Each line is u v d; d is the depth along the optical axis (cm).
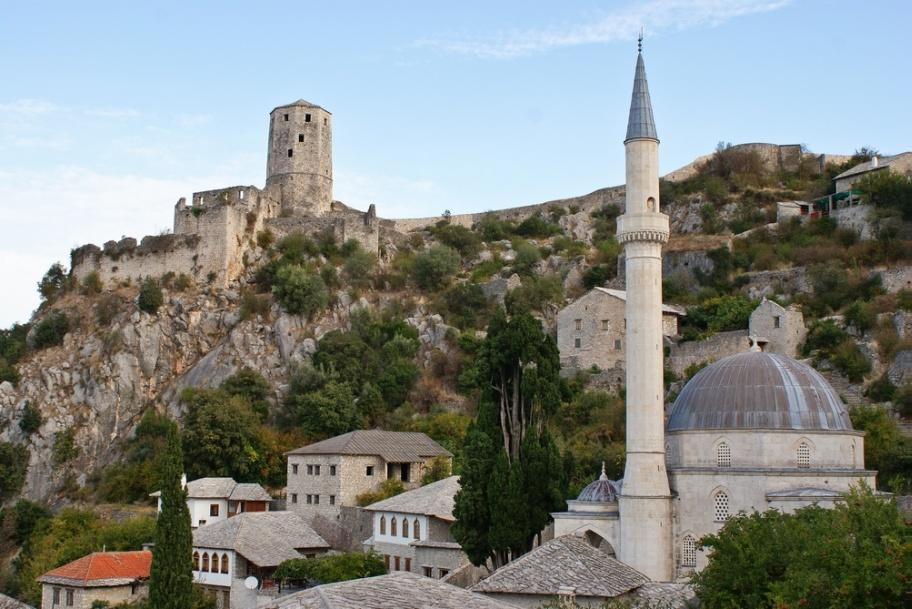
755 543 5650
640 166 8156
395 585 4616
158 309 16100
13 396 15475
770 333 13200
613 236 19125
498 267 18175
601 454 11200
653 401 7812
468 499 8519
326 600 4181
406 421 13875
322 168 18262
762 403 7819
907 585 4762
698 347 13650
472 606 4525
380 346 15438
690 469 7788
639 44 8538
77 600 9694
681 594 6606
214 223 16675
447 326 15738
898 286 13650
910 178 15488
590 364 14450
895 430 10719
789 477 7538
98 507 13188
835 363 12456
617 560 7556
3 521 13325
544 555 7056
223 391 14175
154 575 8494
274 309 15838
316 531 11738
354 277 16800
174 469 8712
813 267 14462
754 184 18675
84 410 15288
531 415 8894
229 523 11006
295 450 12394
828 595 4900
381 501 10975
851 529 5372
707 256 15938
